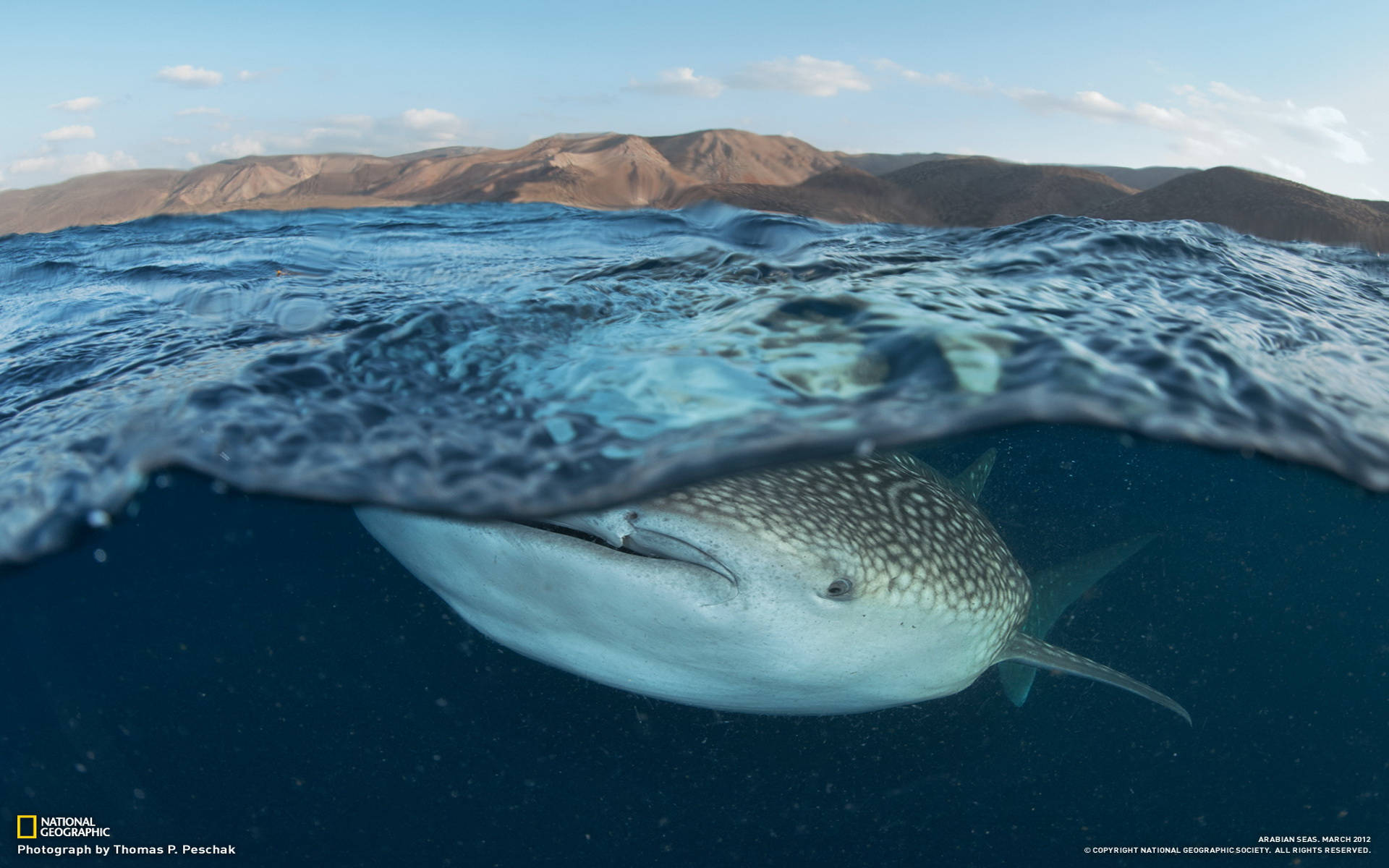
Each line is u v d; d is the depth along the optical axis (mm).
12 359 3498
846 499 2629
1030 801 3166
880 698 3006
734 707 3000
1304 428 2143
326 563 4137
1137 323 2771
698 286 4035
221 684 3279
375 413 2363
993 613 3129
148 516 3941
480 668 3520
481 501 1981
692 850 2760
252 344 3467
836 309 2883
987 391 2162
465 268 5867
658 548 2336
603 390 2400
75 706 3078
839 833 2904
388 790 2900
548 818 2855
